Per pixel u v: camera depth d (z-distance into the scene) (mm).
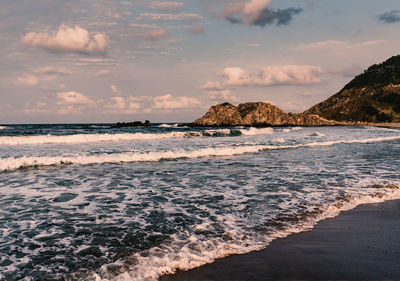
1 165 12727
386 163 14609
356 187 9414
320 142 26781
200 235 5465
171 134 35188
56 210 7016
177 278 3969
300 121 101938
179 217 6520
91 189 9188
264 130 49219
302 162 14992
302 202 7730
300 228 5895
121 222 6180
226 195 8469
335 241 5266
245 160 15766
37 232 5602
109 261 4414
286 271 4176
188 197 8250
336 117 185500
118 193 8695
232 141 28141
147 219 6383
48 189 9141
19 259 4469
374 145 25172
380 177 11008
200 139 31234
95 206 7363
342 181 10328
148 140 29266
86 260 4445
